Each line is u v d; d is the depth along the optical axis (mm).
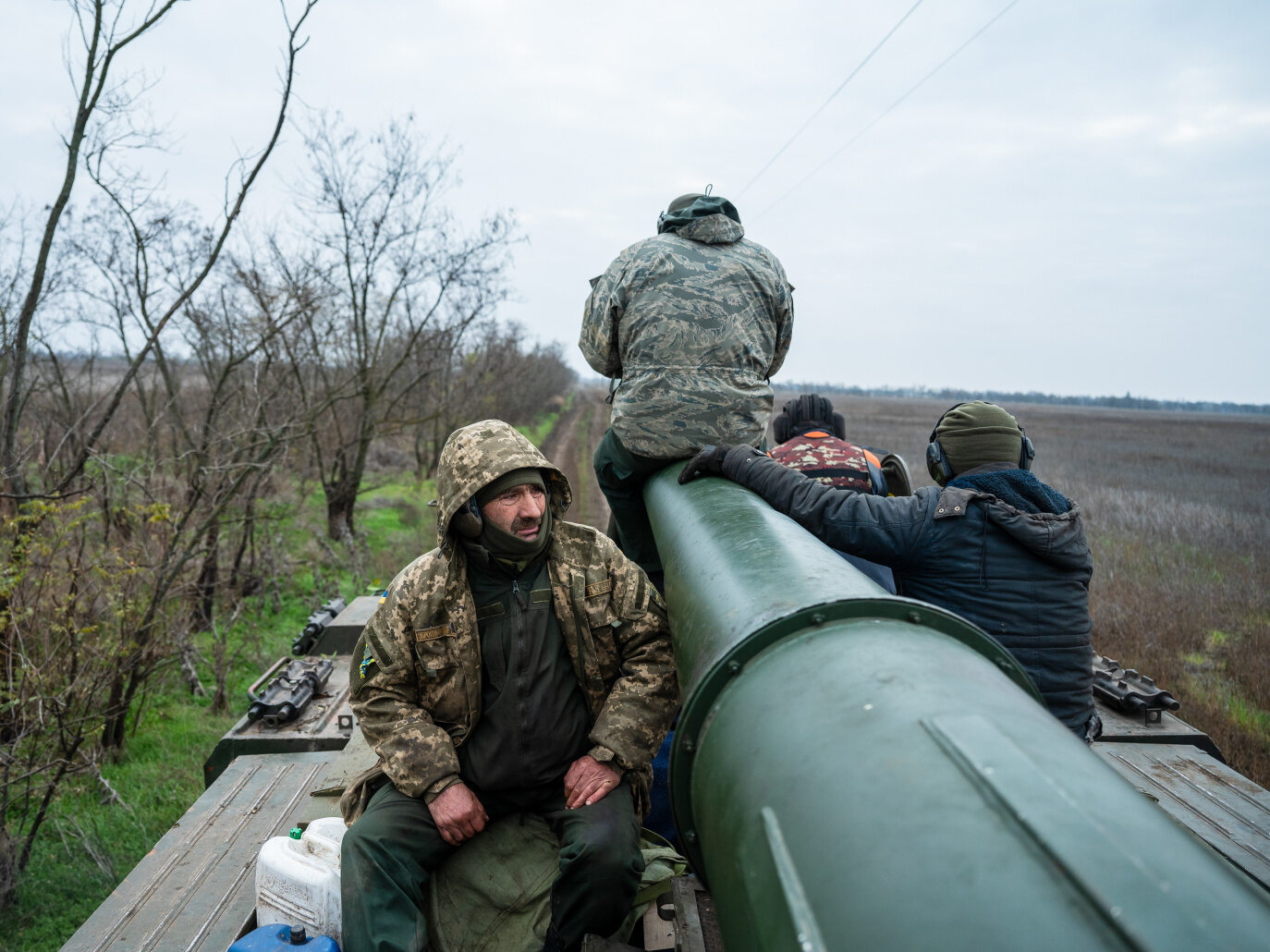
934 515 2223
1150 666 6996
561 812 2129
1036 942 740
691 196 3344
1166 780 3250
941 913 794
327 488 12516
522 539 2131
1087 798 878
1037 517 2186
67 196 5520
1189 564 11008
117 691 6023
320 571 11289
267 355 9164
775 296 3176
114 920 2535
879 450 3961
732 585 1660
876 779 972
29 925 4633
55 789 5594
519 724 2164
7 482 5426
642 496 3369
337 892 2139
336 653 4789
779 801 1069
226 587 9195
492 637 2174
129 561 5836
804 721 1155
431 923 2064
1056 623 2207
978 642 1373
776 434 3635
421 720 2141
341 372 13664
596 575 2211
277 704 3855
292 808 3180
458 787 2084
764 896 1010
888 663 1199
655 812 2807
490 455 2096
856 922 839
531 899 2078
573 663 2201
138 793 5809
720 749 1293
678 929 1912
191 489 6684
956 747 966
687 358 2973
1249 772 5215
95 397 8992
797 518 2297
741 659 1387
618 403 3064
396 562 12227
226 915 2549
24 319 5492
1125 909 735
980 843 839
